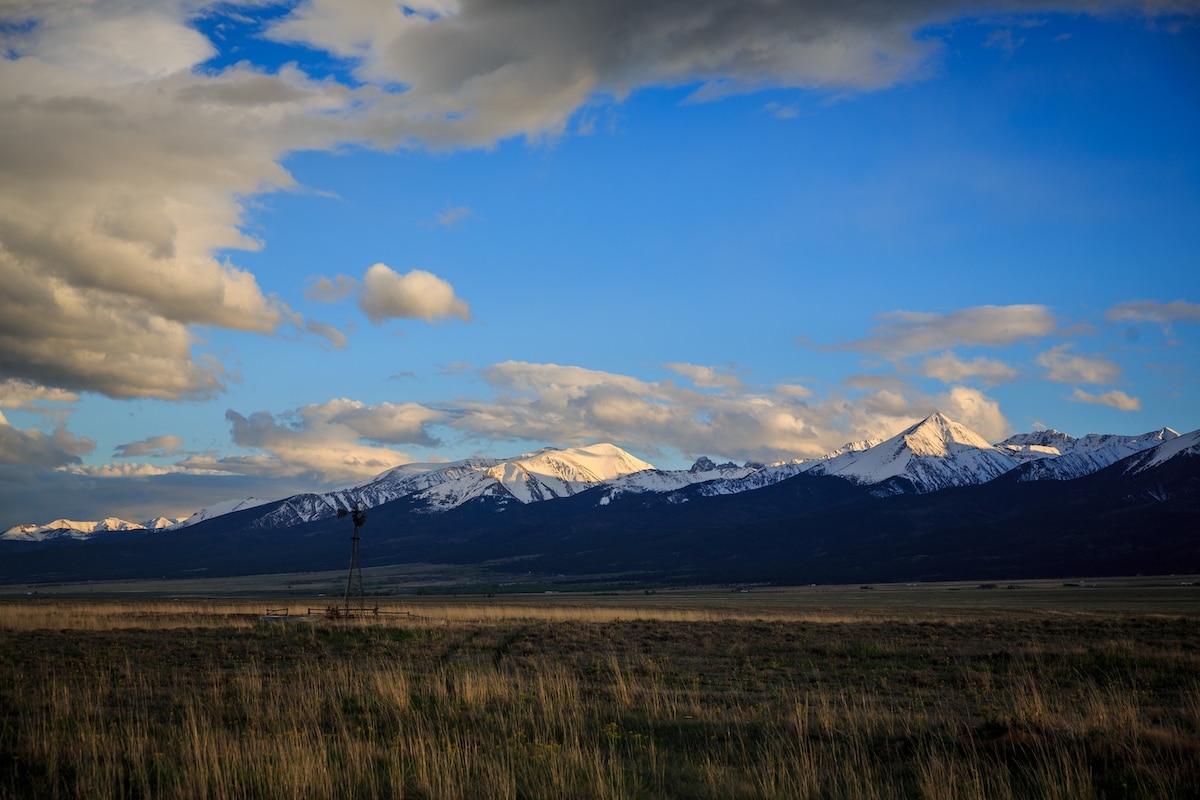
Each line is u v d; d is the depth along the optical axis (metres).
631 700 23.61
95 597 163.25
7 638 42.00
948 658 36.06
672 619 62.53
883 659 36.75
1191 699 23.75
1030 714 18.80
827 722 19.50
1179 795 14.24
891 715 20.69
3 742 17.44
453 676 28.00
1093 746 16.48
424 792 14.43
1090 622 54.53
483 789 14.60
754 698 25.06
